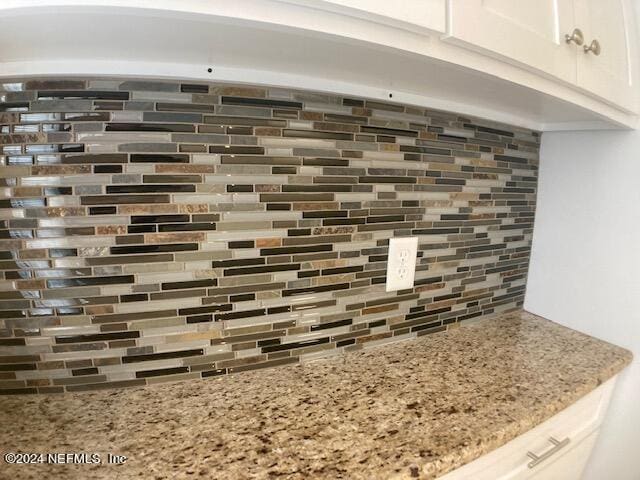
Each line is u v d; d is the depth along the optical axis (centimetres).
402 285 89
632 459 99
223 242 68
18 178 58
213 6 36
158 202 63
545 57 60
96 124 59
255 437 56
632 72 87
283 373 75
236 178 67
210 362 71
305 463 50
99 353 65
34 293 61
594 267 102
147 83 60
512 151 105
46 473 49
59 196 59
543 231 115
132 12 36
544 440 70
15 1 34
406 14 43
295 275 75
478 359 85
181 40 47
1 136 57
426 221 90
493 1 52
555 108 81
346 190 77
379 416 61
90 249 62
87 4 34
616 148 95
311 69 60
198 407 63
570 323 108
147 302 66
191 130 63
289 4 39
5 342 61
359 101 76
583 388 73
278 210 71
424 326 96
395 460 51
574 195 106
